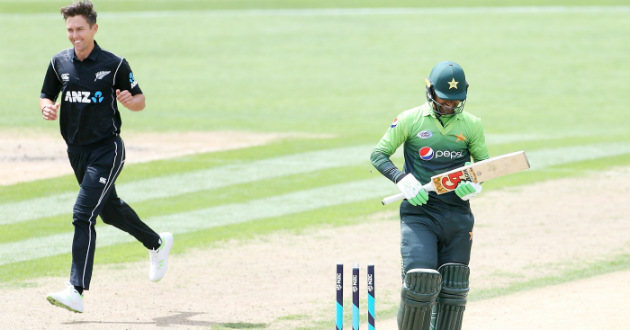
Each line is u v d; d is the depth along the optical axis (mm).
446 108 22688
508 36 114062
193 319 27328
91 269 26422
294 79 92125
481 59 101438
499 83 89500
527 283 31672
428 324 22359
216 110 77125
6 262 34219
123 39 114188
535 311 28078
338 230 39906
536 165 55500
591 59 100875
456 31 117625
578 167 54844
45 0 155125
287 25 124062
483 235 39094
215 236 38656
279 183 50156
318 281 31953
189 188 48750
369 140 64250
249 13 135500
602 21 123062
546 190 48562
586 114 75562
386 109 77562
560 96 83500
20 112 75062
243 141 63719
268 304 29062
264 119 73188
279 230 39812
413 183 21953
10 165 54531
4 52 106125
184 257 35250
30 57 103562
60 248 36500
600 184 49969
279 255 35562
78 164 27312
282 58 103250
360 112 76188
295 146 61719
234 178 51406
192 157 57594
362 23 124500
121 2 154375
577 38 112375
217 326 26594
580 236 38781
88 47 26625
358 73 94812
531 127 70000
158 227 40219
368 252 36156
